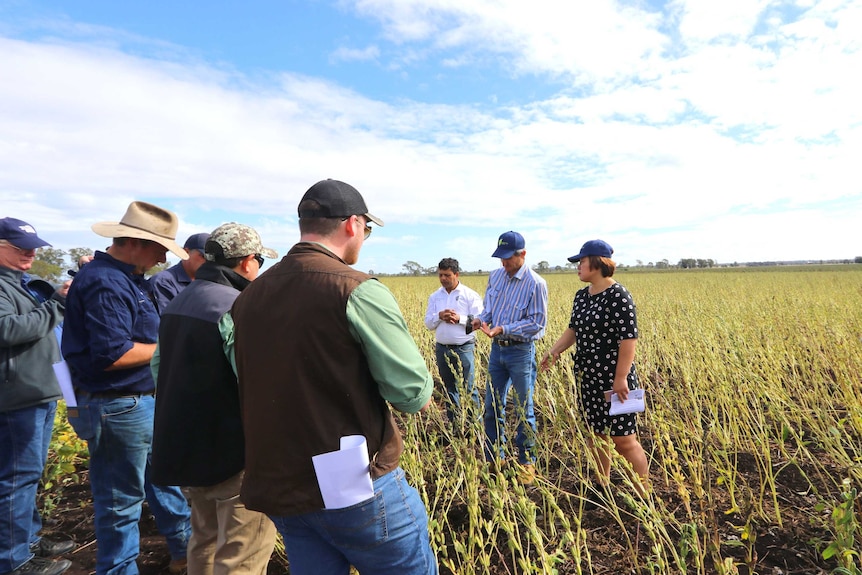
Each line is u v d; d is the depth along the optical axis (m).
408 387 1.59
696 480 2.68
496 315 4.21
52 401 2.88
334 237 1.73
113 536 2.49
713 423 3.79
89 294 2.37
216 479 1.97
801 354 6.11
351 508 1.51
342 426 1.52
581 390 3.31
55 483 3.85
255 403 1.57
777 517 2.86
